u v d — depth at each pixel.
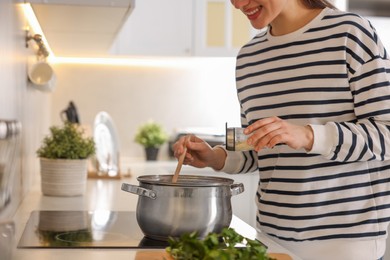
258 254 1.01
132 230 1.55
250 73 1.78
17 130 1.05
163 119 4.32
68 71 4.21
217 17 3.93
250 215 3.74
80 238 1.44
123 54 3.89
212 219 1.37
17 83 1.89
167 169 3.71
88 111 4.24
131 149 4.30
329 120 1.62
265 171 1.74
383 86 1.55
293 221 1.64
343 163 1.60
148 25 3.90
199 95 4.34
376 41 1.60
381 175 1.62
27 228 1.57
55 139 2.32
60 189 2.29
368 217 1.61
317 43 1.63
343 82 1.60
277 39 1.71
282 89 1.69
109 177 3.00
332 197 1.61
